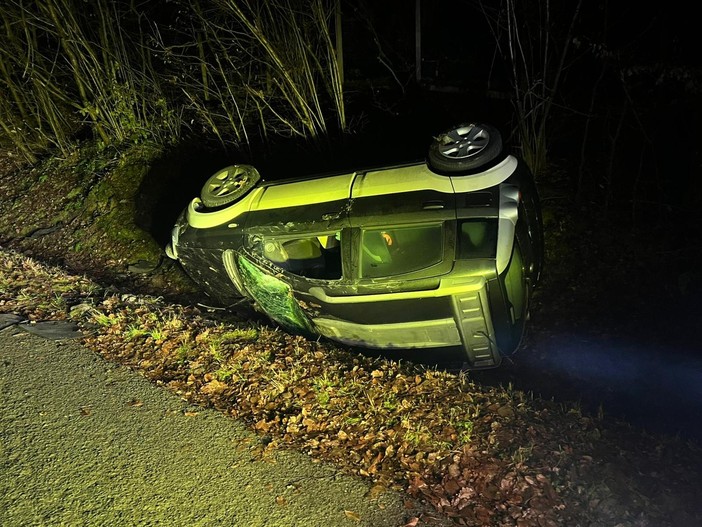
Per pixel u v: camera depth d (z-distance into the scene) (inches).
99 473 181.8
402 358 255.0
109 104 426.6
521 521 163.2
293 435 198.2
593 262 309.9
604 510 164.7
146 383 224.4
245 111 401.1
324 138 381.4
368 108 408.2
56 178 429.7
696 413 235.8
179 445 193.3
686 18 301.4
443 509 169.5
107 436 196.4
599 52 311.4
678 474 179.2
